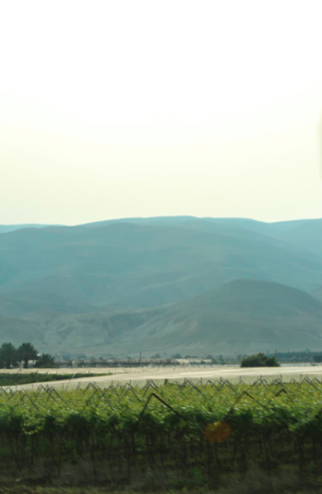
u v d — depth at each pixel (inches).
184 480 1032.2
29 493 1004.6
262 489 962.1
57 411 1155.9
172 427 1077.1
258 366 5315.0
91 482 1069.8
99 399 1301.7
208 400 1204.5
